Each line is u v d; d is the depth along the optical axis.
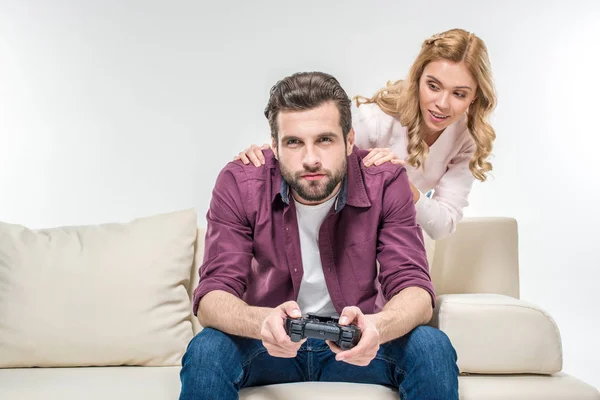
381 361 1.54
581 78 2.93
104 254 1.89
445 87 1.94
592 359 2.69
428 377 1.41
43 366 1.84
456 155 2.14
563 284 2.92
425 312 1.50
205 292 1.55
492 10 2.91
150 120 2.79
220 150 2.82
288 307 1.36
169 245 1.93
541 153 2.94
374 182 1.62
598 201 2.94
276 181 1.61
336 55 2.86
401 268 1.57
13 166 2.74
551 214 2.94
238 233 1.62
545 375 1.69
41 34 2.77
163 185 2.78
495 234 2.04
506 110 2.93
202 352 1.42
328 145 1.46
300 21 2.86
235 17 2.84
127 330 1.84
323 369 1.61
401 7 2.86
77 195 2.75
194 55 2.82
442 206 2.01
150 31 2.81
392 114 2.09
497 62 2.93
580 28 2.92
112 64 2.79
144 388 1.61
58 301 1.84
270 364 1.57
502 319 1.66
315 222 1.61
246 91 2.84
